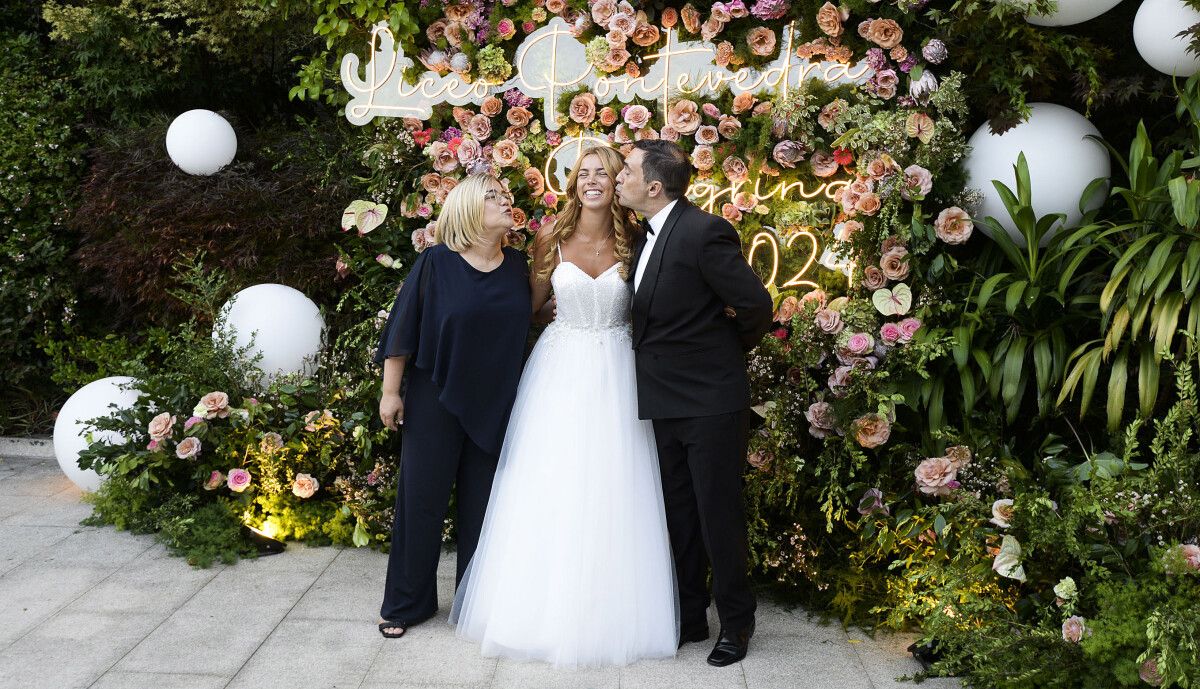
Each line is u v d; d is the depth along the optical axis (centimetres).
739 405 274
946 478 300
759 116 346
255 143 516
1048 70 335
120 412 375
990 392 318
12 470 451
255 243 446
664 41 355
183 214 447
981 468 310
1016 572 264
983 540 288
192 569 339
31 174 501
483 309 288
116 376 420
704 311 273
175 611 306
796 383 335
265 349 393
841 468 326
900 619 292
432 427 295
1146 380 295
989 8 323
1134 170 312
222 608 309
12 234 502
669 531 292
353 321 437
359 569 346
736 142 349
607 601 279
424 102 373
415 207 376
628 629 279
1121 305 306
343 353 391
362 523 360
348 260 387
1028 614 278
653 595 284
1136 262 303
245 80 590
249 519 368
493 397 295
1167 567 241
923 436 327
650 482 288
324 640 289
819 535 330
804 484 327
